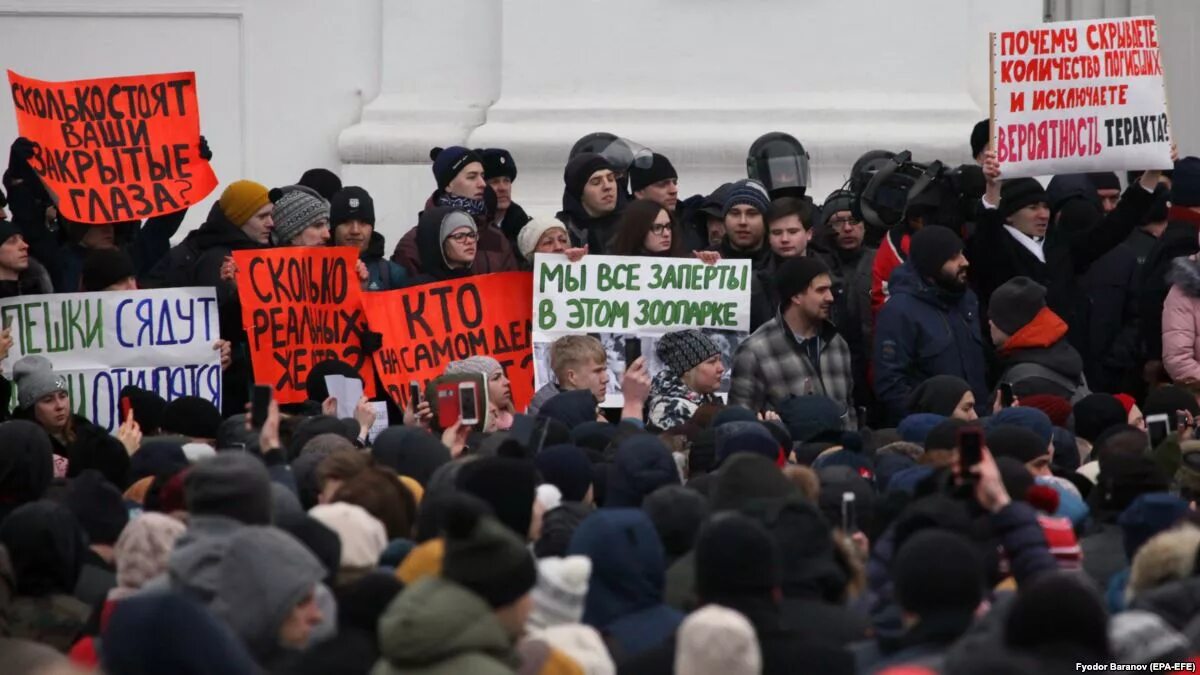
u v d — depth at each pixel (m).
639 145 29.05
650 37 35.03
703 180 34.47
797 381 24.66
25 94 26.45
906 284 25.36
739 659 11.23
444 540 12.47
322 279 25.72
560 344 23.73
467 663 11.24
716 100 34.91
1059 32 26.83
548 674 12.15
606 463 17.55
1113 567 16.03
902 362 25.08
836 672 12.25
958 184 27.48
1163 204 28.09
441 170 28.09
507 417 22.97
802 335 24.81
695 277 25.78
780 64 35.00
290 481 16.08
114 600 13.83
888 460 18.39
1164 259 27.12
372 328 25.78
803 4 34.94
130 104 26.77
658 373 24.84
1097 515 16.81
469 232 26.27
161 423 21.86
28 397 23.16
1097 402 22.67
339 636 12.29
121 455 19.03
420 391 25.78
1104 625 11.12
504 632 11.81
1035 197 26.98
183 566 12.89
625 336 25.73
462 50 35.81
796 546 13.73
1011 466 15.23
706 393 23.86
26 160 26.50
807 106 34.62
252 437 18.03
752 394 24.66
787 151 29.28
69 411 23.70
